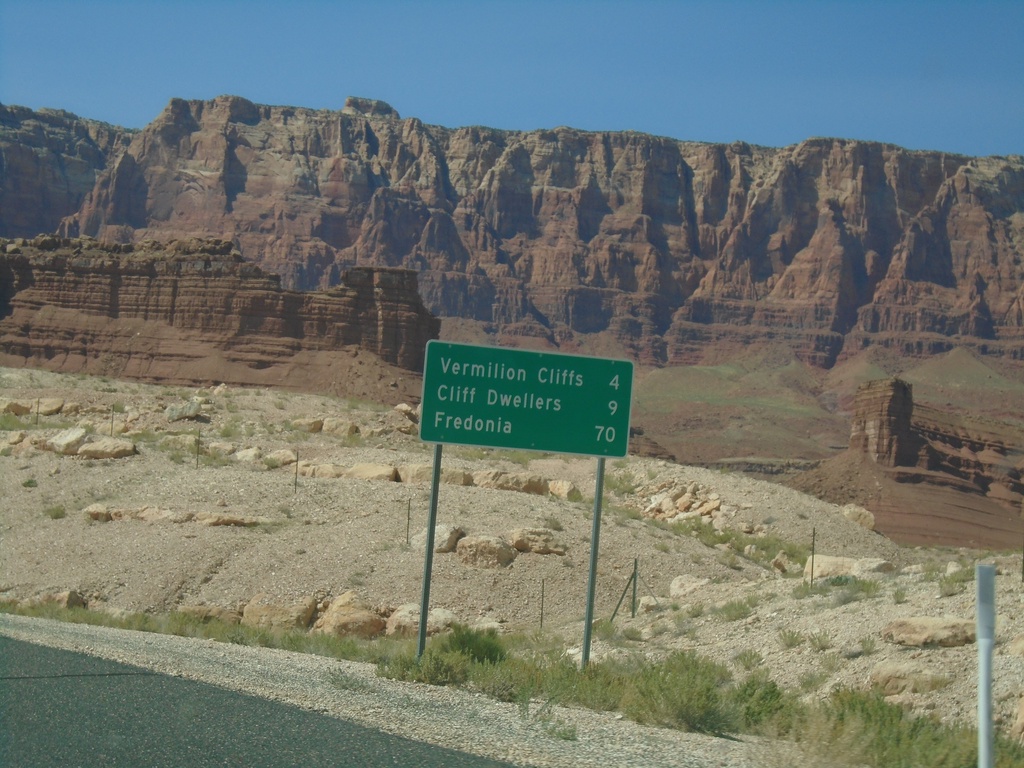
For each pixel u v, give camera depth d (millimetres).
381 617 39438
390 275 136250
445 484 57188
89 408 81875
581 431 25734
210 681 21422
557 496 60031
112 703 18609
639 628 34344
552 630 36781
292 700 19969
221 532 46688
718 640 30250
